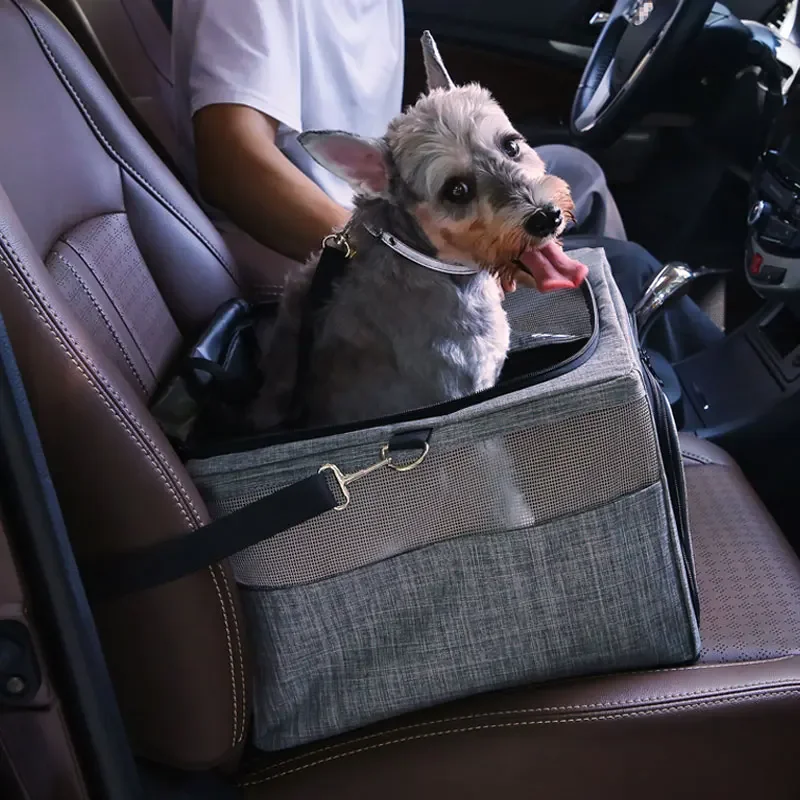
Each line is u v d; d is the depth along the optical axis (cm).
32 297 70
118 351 102
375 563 88
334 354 111
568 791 95
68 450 75
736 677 94
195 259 123
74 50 109
